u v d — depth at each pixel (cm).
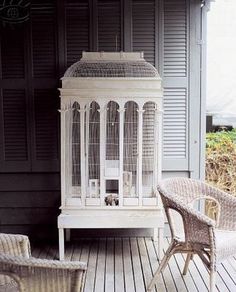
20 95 386
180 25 381
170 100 389
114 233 405
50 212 399
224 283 303
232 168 449
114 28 381
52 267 184
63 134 342
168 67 386
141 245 385
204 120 393
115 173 347
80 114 339
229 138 452
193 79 387
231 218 296
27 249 230
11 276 184
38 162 391
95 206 345
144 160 369
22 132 389
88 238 404
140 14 380
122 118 340
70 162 358
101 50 383
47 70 384
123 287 298
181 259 349
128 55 358
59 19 379
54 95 386
